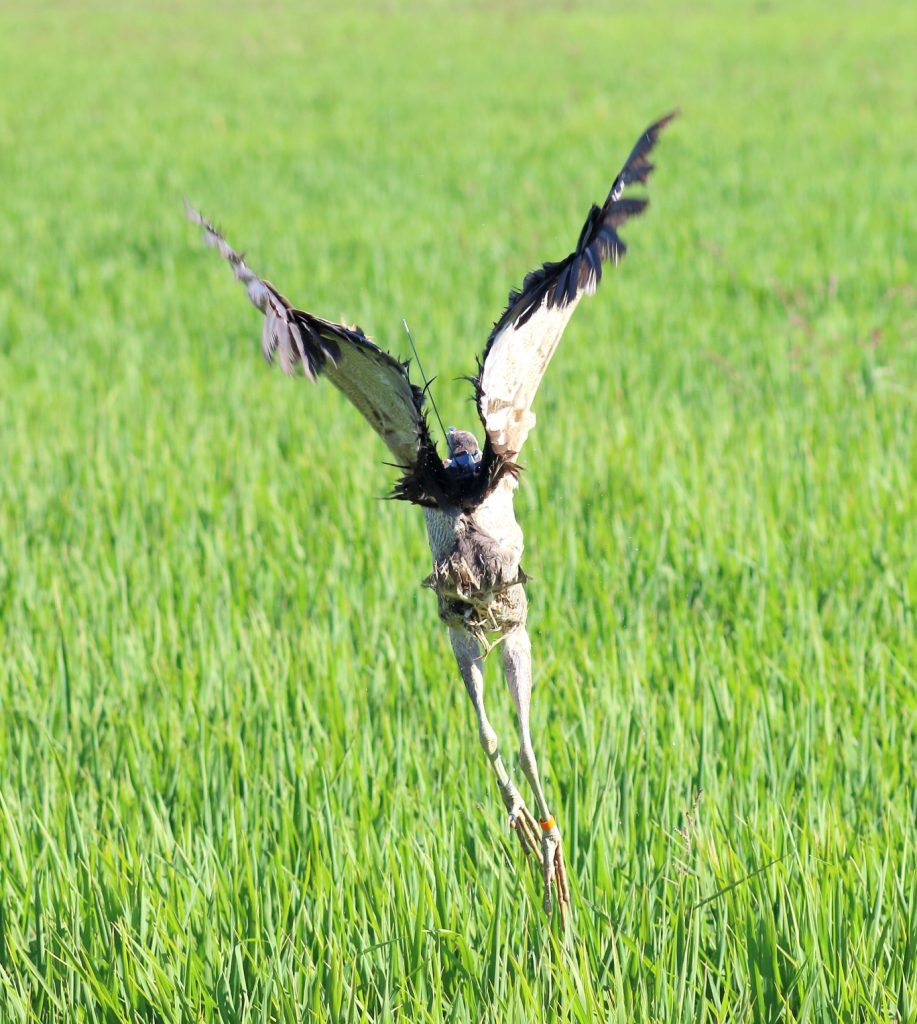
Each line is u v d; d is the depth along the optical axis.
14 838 8.80
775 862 8.02
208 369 20.97
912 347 19.78
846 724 10.07
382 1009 7.43
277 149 41.41
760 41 65.81
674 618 11.83
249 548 13.64
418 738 10.27
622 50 64.12
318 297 24.23
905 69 54.28
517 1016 7.18
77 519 14.73
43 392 19.56
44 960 7.89
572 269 6.92
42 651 11.76
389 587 12.84
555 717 10.51
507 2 93.12
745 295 23.67
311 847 8.89
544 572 13.06
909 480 14.67
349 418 18.31
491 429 7.07
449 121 45.62
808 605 12.02
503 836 8.73
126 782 9.61
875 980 7.28
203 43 73.12
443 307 23.11
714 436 16.36
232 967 7.62
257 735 10.36
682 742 9.80
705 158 37.41
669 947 7.67
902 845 8.66
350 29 78.31
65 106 51.47
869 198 31.23
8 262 28.14
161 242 29.80
